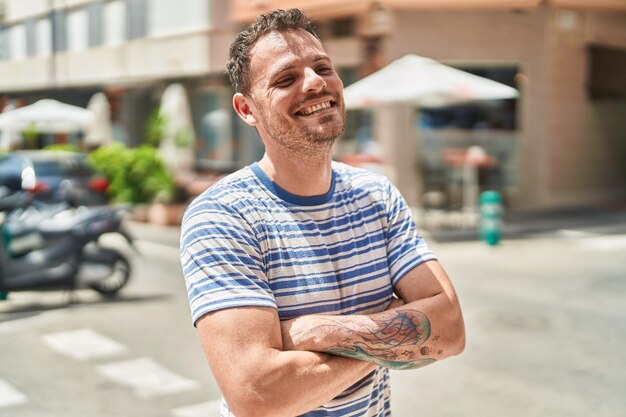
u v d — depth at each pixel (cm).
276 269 178
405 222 199
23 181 1127
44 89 2719
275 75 179
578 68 1587
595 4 1530
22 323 737
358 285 186
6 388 543
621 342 635
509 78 1536
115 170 1548
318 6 1534
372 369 178
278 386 164
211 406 501
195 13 1888
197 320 169
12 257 776
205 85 2011
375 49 1462
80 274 803
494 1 1451
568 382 538
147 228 1457
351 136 1551
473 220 1353
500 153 1534
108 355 622
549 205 1577
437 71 1225
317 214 185
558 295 812
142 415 486
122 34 2223
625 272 928
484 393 520
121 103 2350
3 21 2894
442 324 184
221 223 175
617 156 1672
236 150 1972
